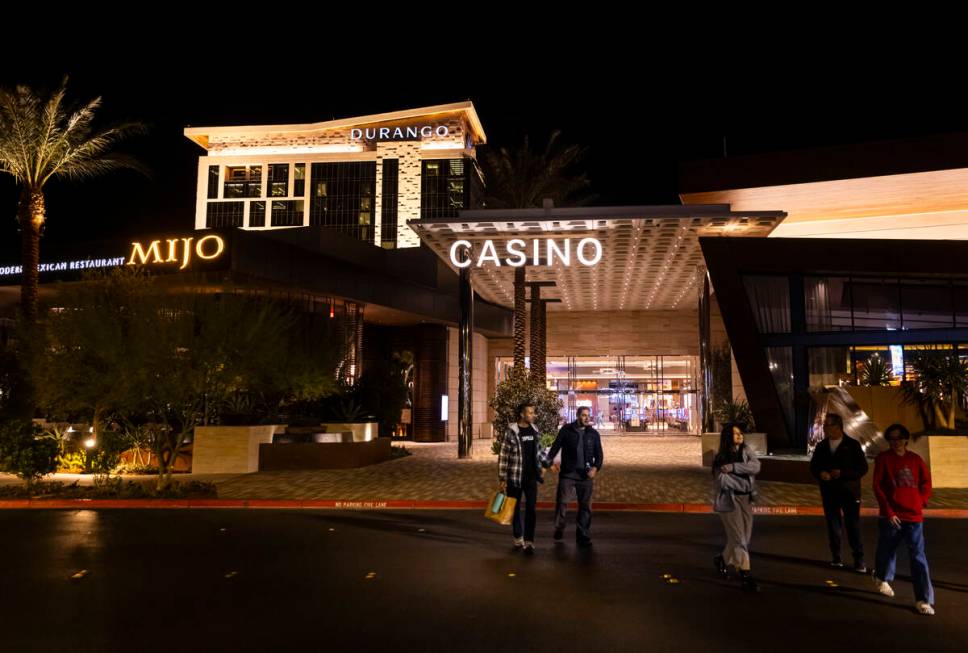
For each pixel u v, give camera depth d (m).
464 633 5.66
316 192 105.38
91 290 19.80
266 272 26.03
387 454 24.14
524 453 9.13
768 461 17.38
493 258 25.19
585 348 41.31
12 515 12.89
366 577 7.66
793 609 6.40
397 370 31.28
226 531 10.88
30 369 19.92
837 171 31.64
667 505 13.22
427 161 103.56
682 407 40.62
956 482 16.11
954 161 30.14
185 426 16.73
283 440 20.98
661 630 5.76
